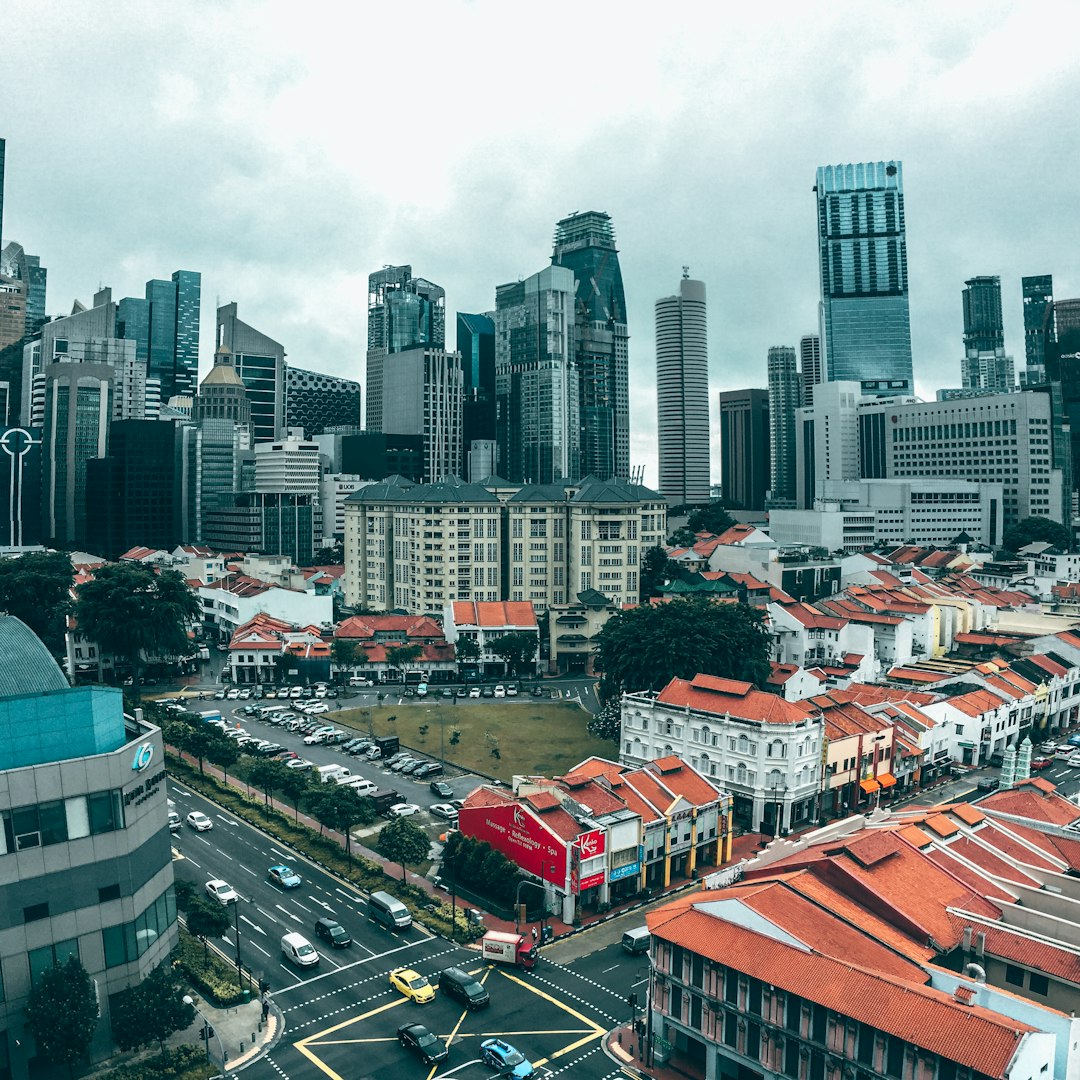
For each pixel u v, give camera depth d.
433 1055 88.88
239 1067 88.56
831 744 153.62
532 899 120.19
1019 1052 68.44
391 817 149.62
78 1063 87.00
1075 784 172.75
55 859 86.19
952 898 96.31
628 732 165.75
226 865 131.62
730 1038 85.62
